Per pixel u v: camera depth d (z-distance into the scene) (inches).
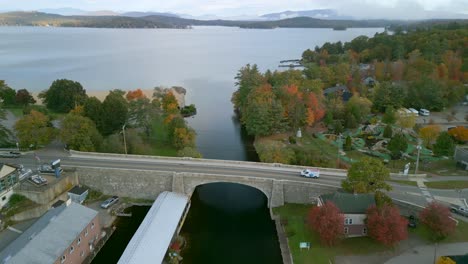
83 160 3149.6
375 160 2549.2
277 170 2999.5
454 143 3617.1
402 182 2913.4
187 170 2940.5
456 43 6688.0
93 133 3442.4
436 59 6112.2
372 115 4940.9
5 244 2258.9
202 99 6496.1
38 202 2588.6
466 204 2566.4
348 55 7780.5
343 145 3895.2
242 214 2768.2
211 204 2901.1
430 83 5098.4
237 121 5177.2
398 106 4963.1
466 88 5413.4
